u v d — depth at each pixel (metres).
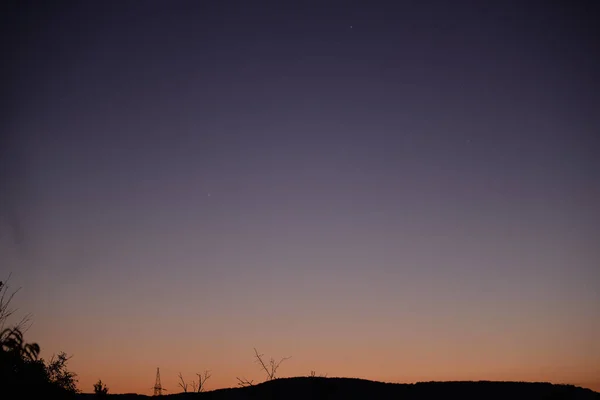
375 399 38.28
